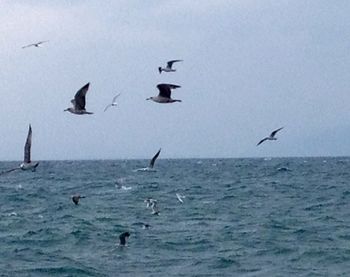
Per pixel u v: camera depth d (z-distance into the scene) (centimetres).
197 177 11338
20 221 4694
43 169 17325
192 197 6731
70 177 11750
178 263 3136
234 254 3331
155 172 13975
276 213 5112
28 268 3044
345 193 7069
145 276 2867
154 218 4828
